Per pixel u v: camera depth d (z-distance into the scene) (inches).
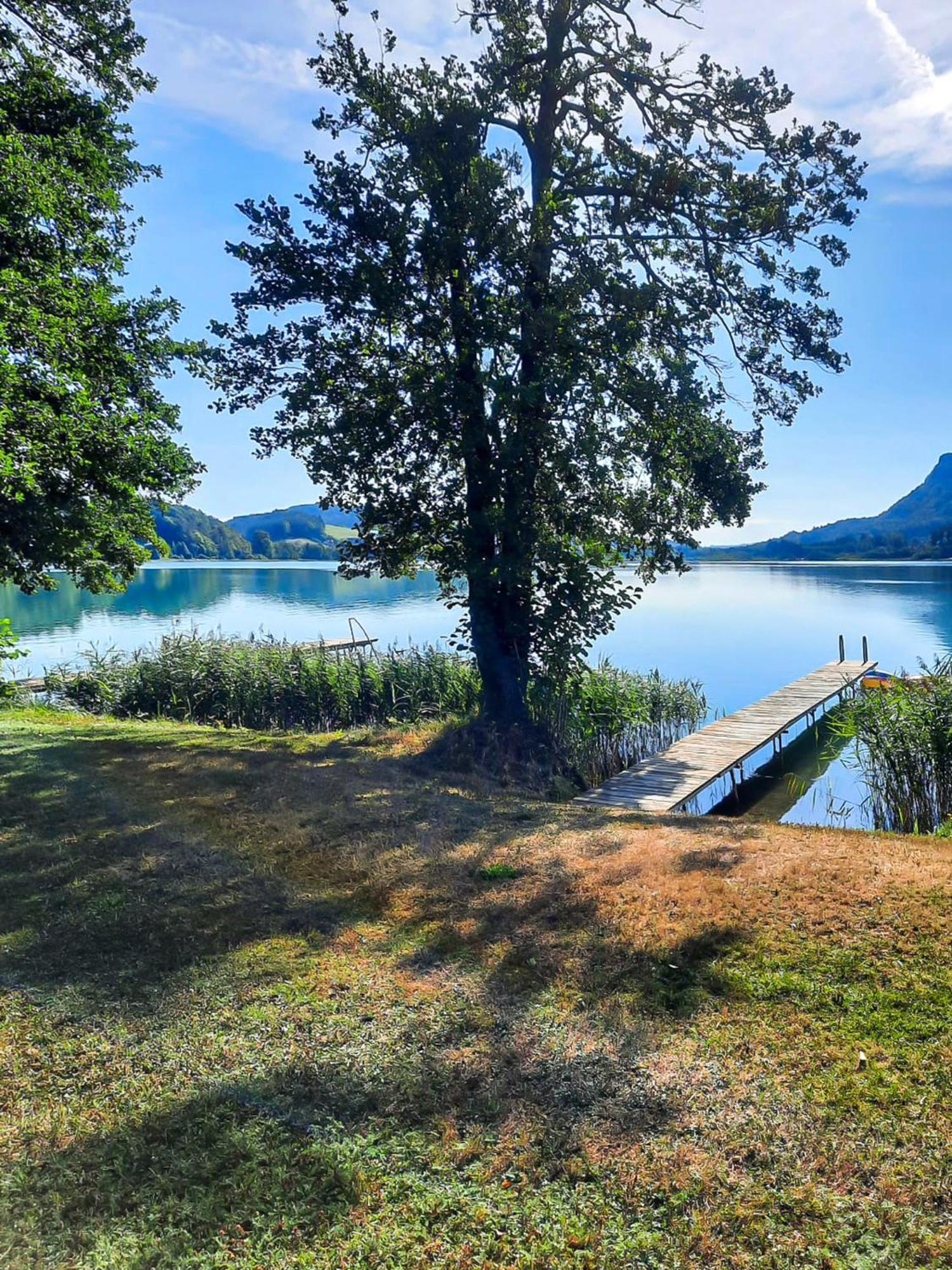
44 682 697.0
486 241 412.2
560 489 467.8
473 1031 147.4
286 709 649.6
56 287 429.4
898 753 393.4
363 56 442.9
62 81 497.4
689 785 446.9
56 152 484.7
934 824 383.2
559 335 419.5
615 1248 98.5
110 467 484.7
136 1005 158.6
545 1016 151.5
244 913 202.8
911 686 438.3
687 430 476.7
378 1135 120.5
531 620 462.6
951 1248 95.9
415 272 439.2
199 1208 106.2
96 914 201.3
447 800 321.7
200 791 327.6
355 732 515.8
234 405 473.7
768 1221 101.6
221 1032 148.9
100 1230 102.8
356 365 454.9
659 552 511.2
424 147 427.2
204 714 667.4
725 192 451.8
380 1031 148.1
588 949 175.3
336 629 1443.2
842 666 933.8
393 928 195.9
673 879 207.8
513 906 201.9
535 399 388.8
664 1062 134.8
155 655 719.7
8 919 199.2
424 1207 106.3
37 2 508.7
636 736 588.7
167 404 556.1
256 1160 115.0
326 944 186.4
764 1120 119.1
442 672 658.8
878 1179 107.1
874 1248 96.7
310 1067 136.6
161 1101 128.5
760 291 458.3
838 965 158.6
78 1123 123.8
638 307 421.1
